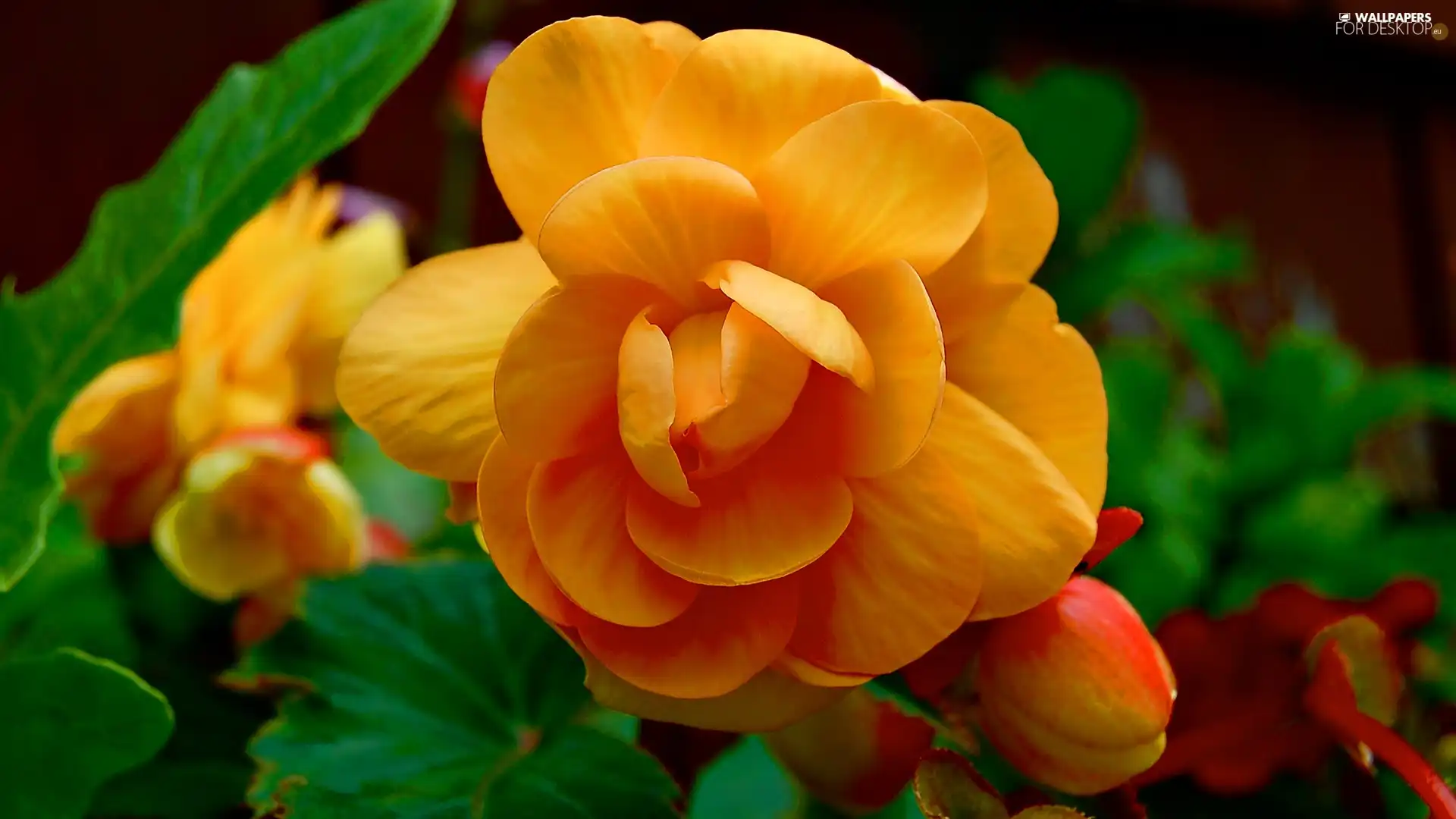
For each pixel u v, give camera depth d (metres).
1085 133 0.77
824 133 0.40
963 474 0.41
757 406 0.40
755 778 0.53
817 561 0.41
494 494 0.41
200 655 0.50
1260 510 0.82
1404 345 1.22
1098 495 0.42
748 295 0.40
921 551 0.41
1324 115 1.24
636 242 0.40
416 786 0.43
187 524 0.47
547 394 0.40
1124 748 0.41
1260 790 0.46
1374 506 0.80
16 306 0.43
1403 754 0.43
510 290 0.41
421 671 0.46
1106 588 0.42
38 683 0.41
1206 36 1.17
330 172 0.84
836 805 0.44
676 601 0.41
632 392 0.40
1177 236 0.83
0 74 0.81
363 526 0.50
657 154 0.41
